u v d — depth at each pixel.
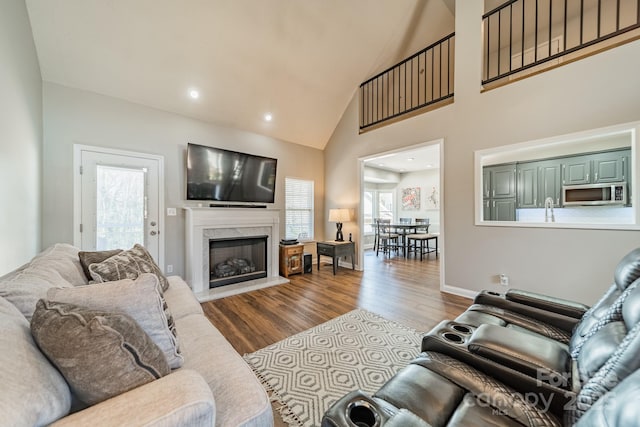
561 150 4.45
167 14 2.81
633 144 2.27
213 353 1.22
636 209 2.27
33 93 2.52
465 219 3.31
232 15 3.03
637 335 0.81
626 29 2.30
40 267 1.35
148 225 3.49
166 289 2.12
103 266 1.80
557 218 4.49
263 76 3.79
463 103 3.30
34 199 2.50
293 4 3.18
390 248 6.97
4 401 0.56
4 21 1.86
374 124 4.57
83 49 2.79
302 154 5.21
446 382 1.06
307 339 2.27
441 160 3.53
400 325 2.52
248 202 4.38
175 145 3.71
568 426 0.86
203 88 3.59
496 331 1.29
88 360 0.77
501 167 5.14
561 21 3.80
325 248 4.70
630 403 0.53
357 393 0.94
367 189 8.38
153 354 0.91
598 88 2.41
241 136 4.39
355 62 4.20
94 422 0.66
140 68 3.12
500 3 3.90
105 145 3.19
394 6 3.61
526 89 2.80
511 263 2.96
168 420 0.69
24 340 0.75
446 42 4.49
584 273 2.52
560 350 1.22
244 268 4.12
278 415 1.45
